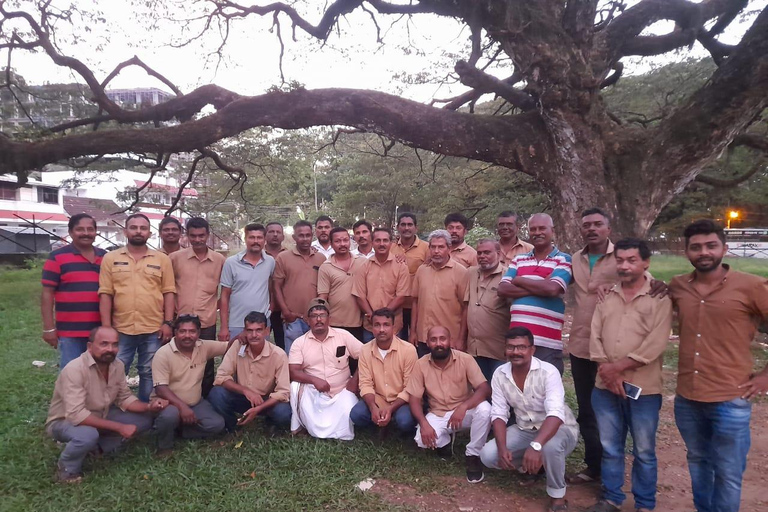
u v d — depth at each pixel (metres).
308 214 36.72
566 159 9.49
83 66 12.21
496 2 9.03
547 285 4.31
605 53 9.37
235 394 5.17
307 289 6.38
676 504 4.03
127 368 5.35
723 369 3.34
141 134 10.55
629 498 4.10
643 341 3.63
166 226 6.24
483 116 10.20
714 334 3.36
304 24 12.48
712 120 9.08
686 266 17.94
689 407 3.54
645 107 15.79
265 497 3.97
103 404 4.56
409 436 5.07
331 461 4.57
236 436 5.17
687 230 3.43
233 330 5.81
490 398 4.66
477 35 9.75
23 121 15.34
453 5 10.08
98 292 5.22
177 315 5.70
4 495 4.08
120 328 5.27
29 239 30.78
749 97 8.80
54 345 5.20
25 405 6.05
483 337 5.02
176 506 3.87
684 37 9.84
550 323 4.45
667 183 9.68
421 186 25.47
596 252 4.29
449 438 4.70
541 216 4.54
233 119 10.40
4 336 9.86
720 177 17.56
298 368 5.18
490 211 20.16
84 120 12.84
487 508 3.94
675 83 15.07
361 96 10.10
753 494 4.20
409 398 4.79
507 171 19.38
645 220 9.58
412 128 10.02
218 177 22.44
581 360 4.28
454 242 6.43
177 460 4.57
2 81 13.93
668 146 9.42
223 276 5.88
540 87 9.25
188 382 5.02
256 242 5.81
